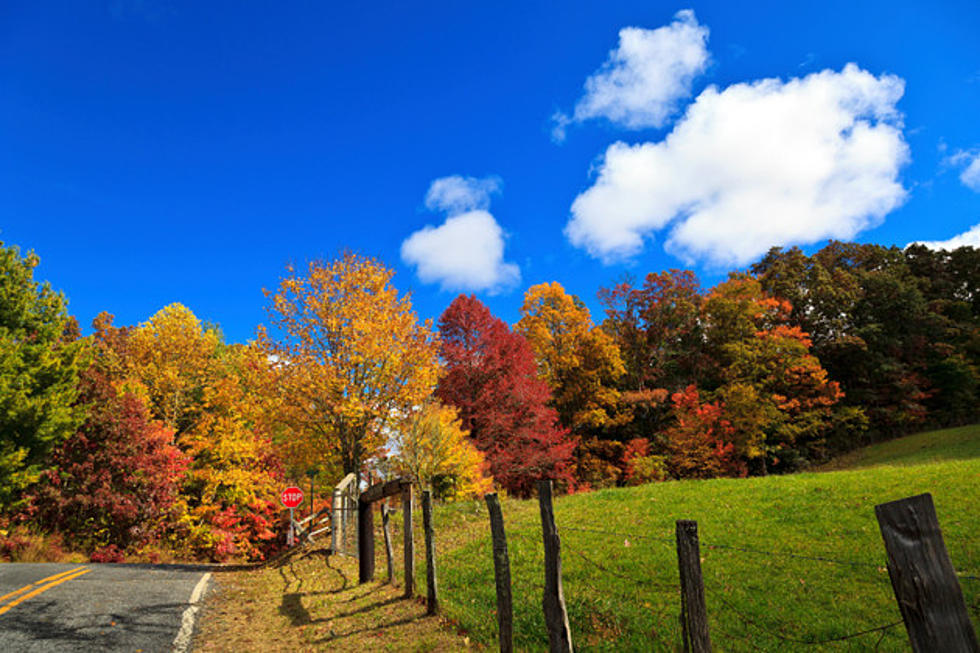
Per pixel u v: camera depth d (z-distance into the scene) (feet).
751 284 140.26
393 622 22.82
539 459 102.42
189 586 30.78
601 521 42.50
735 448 113.70
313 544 48.60
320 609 25.86
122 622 22.43
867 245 176.45
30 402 57.67
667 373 150.10
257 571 38.83
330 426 66.28
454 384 108.99
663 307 153.48
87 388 68.28
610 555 32.17
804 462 123.13
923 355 144.97
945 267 177.99
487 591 27.32
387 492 29.27
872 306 152.25
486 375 108.37
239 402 69.46
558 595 15.79
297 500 56.90
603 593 25.35
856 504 38.24
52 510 57.57
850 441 131.54
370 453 67.46
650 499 50.60
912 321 150.30
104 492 59.57
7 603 24.35
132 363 97.19
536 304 138.51
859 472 53.36
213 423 94.22
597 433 133.69
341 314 64.80
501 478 100.94
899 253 173.99
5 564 36.73
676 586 26.03
